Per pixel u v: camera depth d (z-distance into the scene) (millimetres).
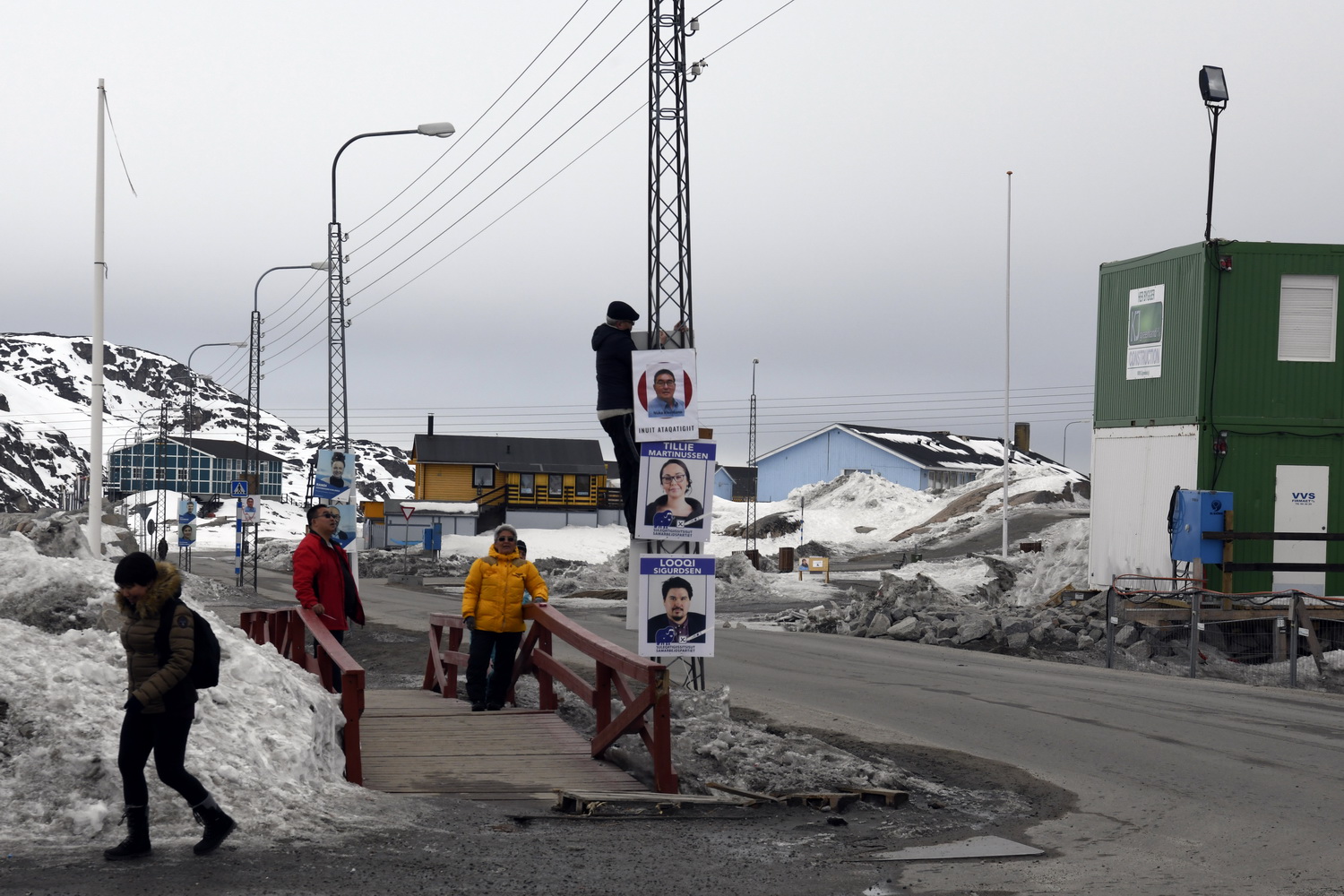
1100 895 6531
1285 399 23688
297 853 6527
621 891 6297
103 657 8211
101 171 24422
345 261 36875
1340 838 8102
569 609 33750
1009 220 49969
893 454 103688
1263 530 23547
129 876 5895
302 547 11594
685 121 14953
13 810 6609
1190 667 20141
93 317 24531
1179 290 24422
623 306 14492
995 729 12711
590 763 9891
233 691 8234
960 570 48062
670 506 12922
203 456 150750
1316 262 23719
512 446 87812
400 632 25281
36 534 20953
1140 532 25453
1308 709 14484
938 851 7574
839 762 10039
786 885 6582
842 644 23469
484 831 7492
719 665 18859
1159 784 9969
